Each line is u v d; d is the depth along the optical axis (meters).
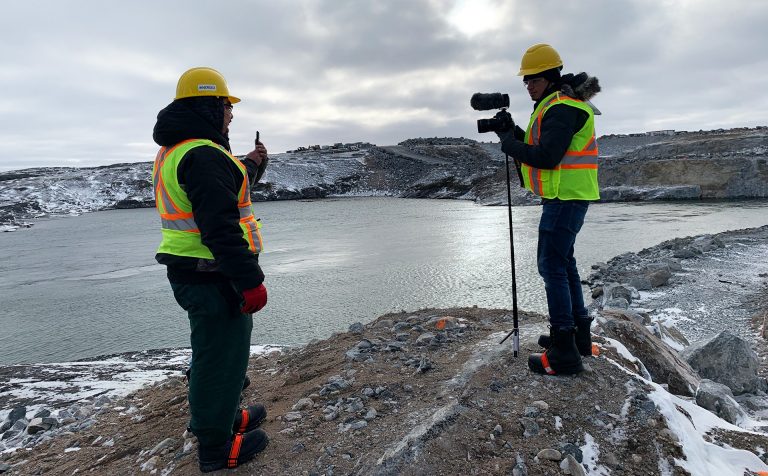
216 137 3.04
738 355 6.78
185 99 3.03
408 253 29.94
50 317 20.44
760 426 4.84
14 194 105.62
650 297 14.31
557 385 3.96
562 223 3.82
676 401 4.38
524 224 42.16
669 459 3.43
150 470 3.56
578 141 3.73
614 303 13.05
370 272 24.89
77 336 17.81
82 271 31.27
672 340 8.51
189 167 2.80
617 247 27.53
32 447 5.12
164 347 16.19
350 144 175.75
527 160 3.67
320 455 3.40
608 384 4.00
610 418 3.69
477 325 5.82
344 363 5.06
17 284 27.78
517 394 3.88
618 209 49.00
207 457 3.29
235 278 2.77
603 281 17.88
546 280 4.01
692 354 6.98
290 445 3.54
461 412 3.63
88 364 10.98
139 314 20.34
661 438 3.55
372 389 4.25
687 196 58.44
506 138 3.86
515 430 3.52
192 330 3.13
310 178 118.62
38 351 16.47
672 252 20.94
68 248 43.09
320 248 34.09
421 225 45.66
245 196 3.17
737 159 59.22
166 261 3.02
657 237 30.69
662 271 15.72
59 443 4.98
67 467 4.13
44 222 73.31
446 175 100.88
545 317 6.15
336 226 48.34
